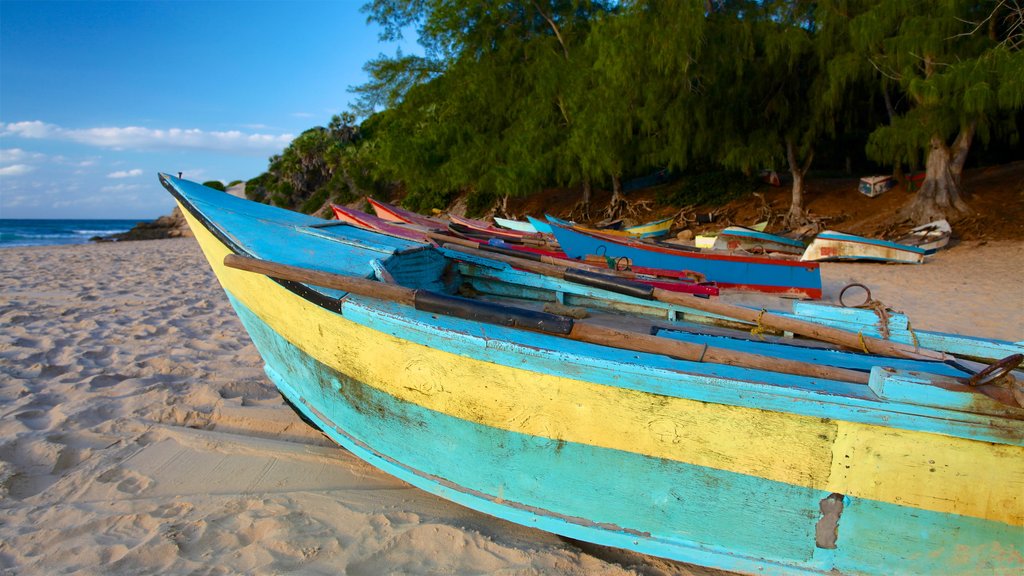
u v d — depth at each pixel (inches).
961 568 82.2
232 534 108.5
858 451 82.0
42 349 227.5
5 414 161.3
